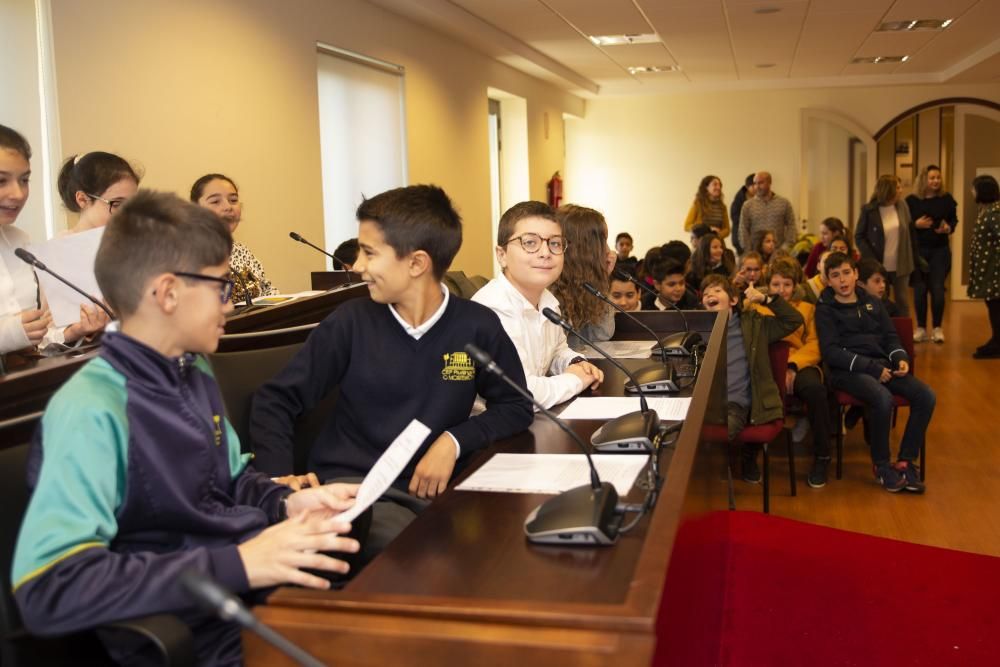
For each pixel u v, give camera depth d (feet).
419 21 22.02
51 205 11.27
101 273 4.24
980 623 7.96
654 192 39.45
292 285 16.75
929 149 37.45
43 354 7.09
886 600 8.57
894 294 24.67
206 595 2.86
